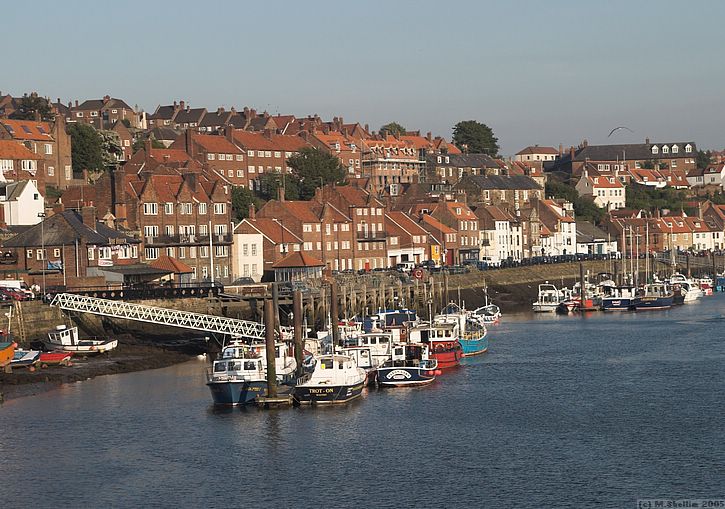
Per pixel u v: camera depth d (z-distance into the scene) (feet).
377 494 265.34
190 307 506.48
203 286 588.09
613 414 340.80
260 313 510.58
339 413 342.03
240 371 352.90
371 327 462.60
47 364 415.03
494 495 263.90
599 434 315.99
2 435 315.78
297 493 266.36
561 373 415.64
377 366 395.75
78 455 296.10
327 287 564.30
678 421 330.13
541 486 269.64
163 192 628.69
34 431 319.88
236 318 515.09
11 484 272.92
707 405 351.67
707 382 391.65
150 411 343.87
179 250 622.95
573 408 350.23
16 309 440.04
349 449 301.63
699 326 576.61
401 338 433.89
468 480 274.77
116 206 603.67
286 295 513.86
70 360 426.92
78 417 336.29
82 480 275.59
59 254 549.54
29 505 258.98
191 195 640.58
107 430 320.70
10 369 399.44
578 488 267.80
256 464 288.10
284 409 346.95
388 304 611.06
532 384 391.86
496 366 434.30
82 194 615.98
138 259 593.83
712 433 314.55
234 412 342.64
